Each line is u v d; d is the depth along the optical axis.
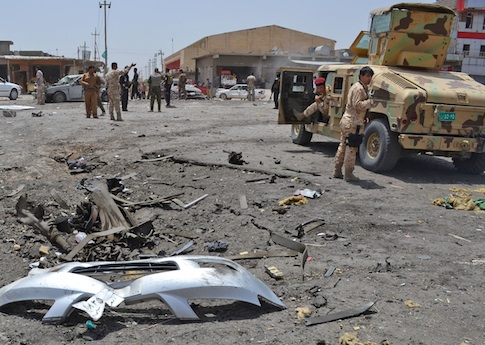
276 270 4.41
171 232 5.69
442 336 3.23
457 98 8.07
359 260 4.70
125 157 9.77
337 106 9.79
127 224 5.80
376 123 8.59
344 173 8.04
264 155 10.16
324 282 4.12
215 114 19.31
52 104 24.20
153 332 3.21
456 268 4.50
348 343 3.05
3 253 4.95
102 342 3.08
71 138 11.73
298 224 5.75
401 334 3.24
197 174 8.39
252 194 7.09
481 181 8.53
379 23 9.52
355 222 5.86
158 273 3.47
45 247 5.13
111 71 15.12
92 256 4.93
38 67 48.53
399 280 4.19
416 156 11.03
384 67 9.17
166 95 22.62
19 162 9.12
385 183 7.93
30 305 3.57
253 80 31.39
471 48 48.59
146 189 7.65
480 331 3.31
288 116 10.80
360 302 3.72
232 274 3.58
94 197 6.18
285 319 3.44
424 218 6.10
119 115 15.48
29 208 6.08
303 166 9.02
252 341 3.12
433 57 9.41
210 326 3.30
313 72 10.81
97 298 3.27
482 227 5.79
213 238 5.47
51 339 3.11
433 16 9.17
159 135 12.62
